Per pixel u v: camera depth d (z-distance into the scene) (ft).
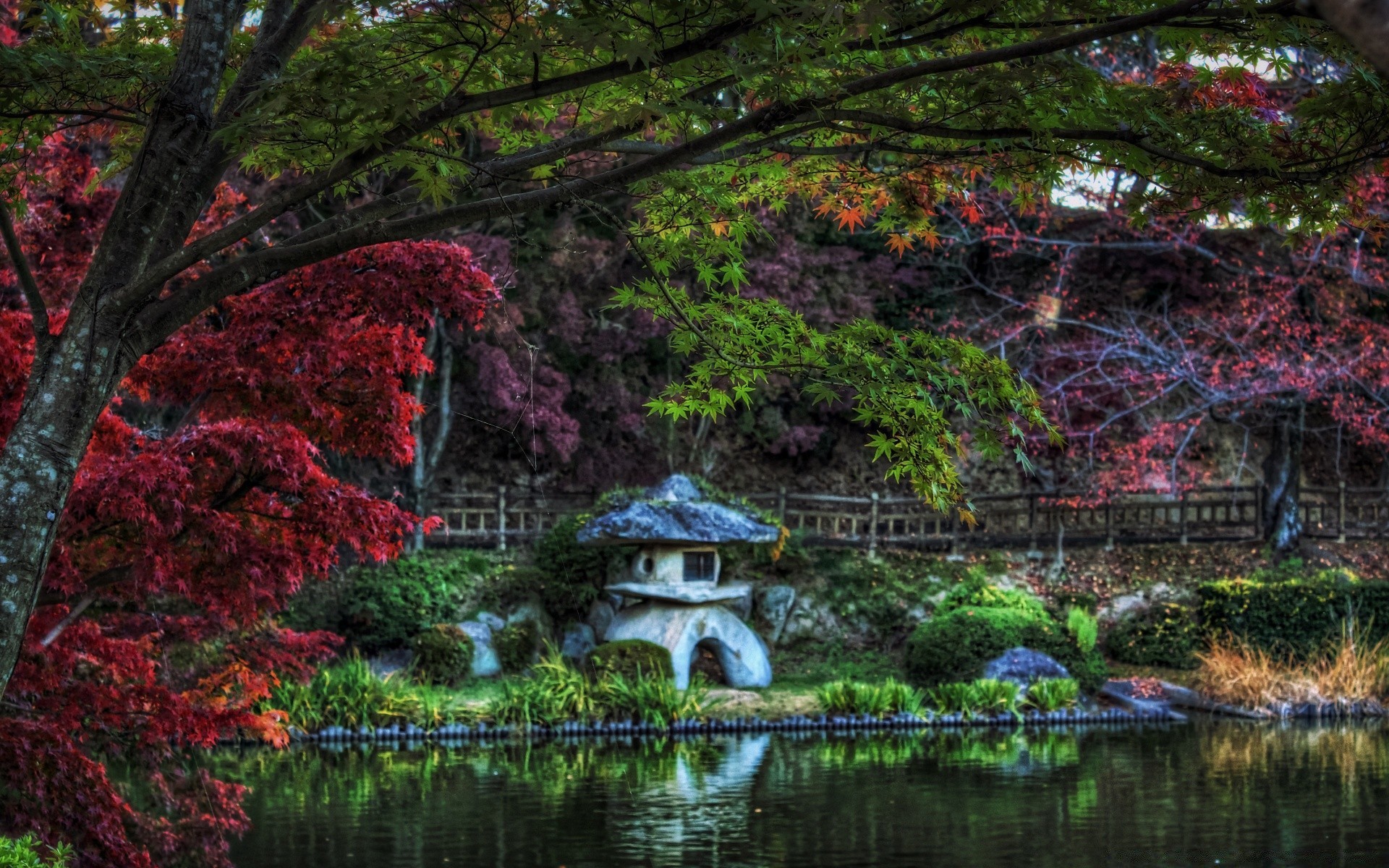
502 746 52.47
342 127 15.89
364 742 53.67
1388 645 64.59
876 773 44.70
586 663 62.28
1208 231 79.36
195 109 17.80
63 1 21.08
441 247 26.16
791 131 17.81
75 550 25.04
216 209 35.19
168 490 22.49
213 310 28.84
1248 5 14.92
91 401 16.60
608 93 18.35
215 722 25.62
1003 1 15.61
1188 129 17.47
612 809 38.34
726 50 15.87
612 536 65.46
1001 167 19.56
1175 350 74.38
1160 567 76.33
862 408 20.08
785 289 74.84
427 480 76.18
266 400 26.81
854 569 74.33
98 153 41.93
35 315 16.93
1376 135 16.35
